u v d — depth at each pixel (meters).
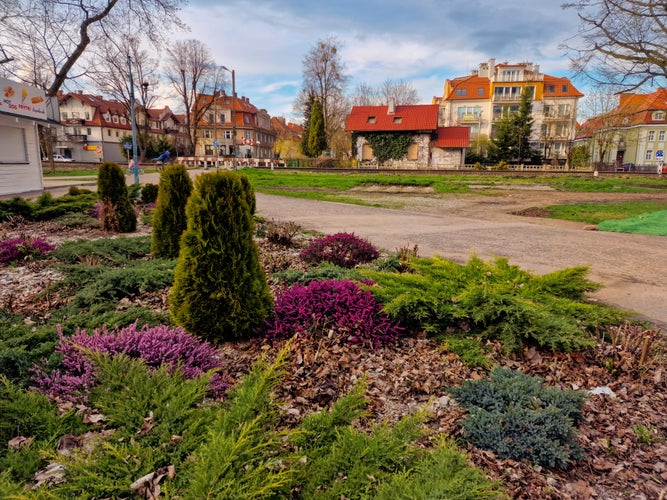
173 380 2.25
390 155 47.72
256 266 3.99
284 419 2.74
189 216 3.76
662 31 18.61
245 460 1.53
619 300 5.34
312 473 1.71
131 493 1.53
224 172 3.81
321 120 53.34
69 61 20.23
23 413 2.12
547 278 4.68
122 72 38.88
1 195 16.89
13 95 16.38
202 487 1.38
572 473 2.39
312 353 3.70
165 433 1.81
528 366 3.67
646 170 52.44
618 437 2.73
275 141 88.81
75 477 1.57
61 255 6.74
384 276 4.55
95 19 20.09
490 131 64.19
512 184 26.53
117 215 9.59
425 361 3.73
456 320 4.23
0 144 17.27
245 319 3.84
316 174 35.69
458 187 24.50
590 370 3.61
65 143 70.06
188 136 59.78
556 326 3.79
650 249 8.59
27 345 3.21
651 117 63.38
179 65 56.22
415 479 1.60
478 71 69.25
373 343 3.97
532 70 65.81
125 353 2.86
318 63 56.06
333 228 10.81
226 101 77.94
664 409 3.06
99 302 4.58
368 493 1.59
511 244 9.00
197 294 3.72
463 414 2.93
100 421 2.27
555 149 63.75
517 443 2.49
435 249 8.41
